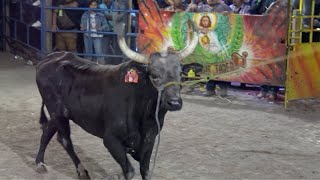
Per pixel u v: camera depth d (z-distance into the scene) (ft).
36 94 31.37
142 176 16.46
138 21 32.68
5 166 19.62
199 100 30.76
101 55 37.35
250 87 34.30
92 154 21.17
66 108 17.48
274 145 22.94
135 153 16.35
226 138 23.73
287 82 28.96
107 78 16.29
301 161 20.98
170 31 31.04
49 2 39.09
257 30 29.60
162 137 23.61
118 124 15.75
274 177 19.19
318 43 29.73
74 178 18.60
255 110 28.86
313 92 30.01
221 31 30.32
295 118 27.48
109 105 15.97
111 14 36.94
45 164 19.81
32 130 24.34
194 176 19.07
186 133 24.34
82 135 23.63
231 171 19.67
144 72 15.31
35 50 42.14
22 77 36.40
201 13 30.48
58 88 17.60
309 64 29.60
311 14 29.68
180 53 15.56
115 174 18.66
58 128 18.17
